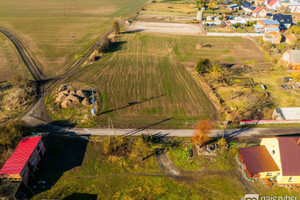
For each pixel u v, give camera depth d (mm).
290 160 35375
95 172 38531
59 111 52531
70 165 39656
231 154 42250
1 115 50938
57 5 146000
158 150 42812
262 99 57750
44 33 100062
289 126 49125
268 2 149000
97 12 134500
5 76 67125
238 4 149625
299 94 60188
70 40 93375
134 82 64688
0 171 34062
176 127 48656
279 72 70750
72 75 68000
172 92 60562
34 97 57469
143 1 166125
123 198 34594
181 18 126438
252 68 72750
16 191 33062
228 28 109438
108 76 67562
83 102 54781
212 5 148125
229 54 83688
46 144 43500
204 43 93062
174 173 38625
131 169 39125
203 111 53562
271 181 37281
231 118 50312
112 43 91250
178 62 77000
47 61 76188
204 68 68062
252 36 101000
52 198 34219
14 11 130375
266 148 40531
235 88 62219
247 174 38281
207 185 36688
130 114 52281
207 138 45781
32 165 37719
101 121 49938
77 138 45031
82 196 34750
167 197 34844
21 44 88500
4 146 41219
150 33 103188
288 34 101875
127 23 114812
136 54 82250
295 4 139375
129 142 44156
